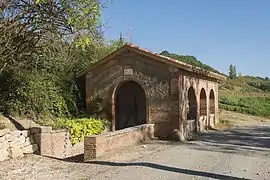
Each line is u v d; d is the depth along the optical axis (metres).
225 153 12.07
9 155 10.85
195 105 18.88
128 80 16.84
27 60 13.44
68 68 17.30
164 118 15.89
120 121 18.28
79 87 18.22
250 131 20.56
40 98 14.88
